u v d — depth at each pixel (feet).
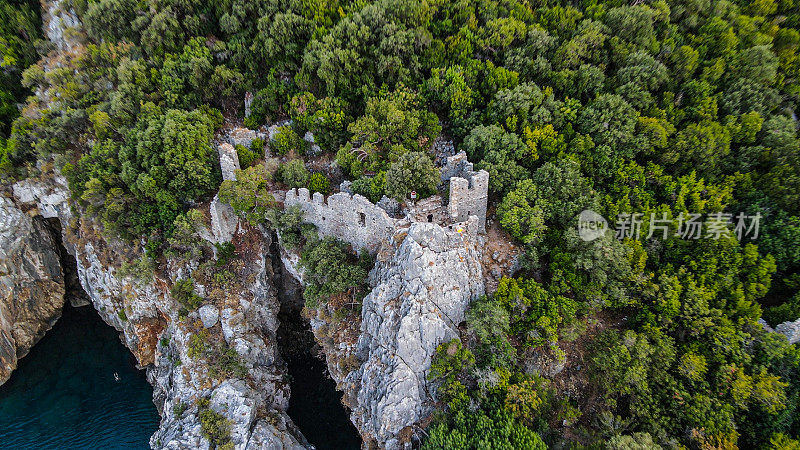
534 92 173.99
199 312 184.96
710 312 144.46
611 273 152.05
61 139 195.11
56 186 206.28
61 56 209.67
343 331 170.19
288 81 194.49
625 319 156.87
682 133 168.86
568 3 207.21
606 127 168.45
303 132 188.85
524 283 153.69
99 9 195.93
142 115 180.04
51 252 224.12
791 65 186.39
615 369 143.13
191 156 170.81
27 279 216.33
